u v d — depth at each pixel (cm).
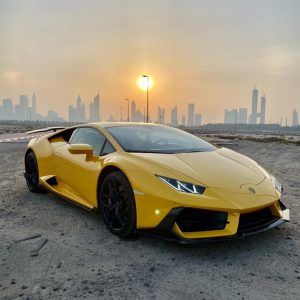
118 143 395
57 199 505
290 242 350
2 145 1470
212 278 270
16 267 282
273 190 344
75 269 280
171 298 239
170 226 301
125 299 237
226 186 318
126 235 340
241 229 312
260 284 263
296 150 1667
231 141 2634
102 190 371
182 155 374
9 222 398
